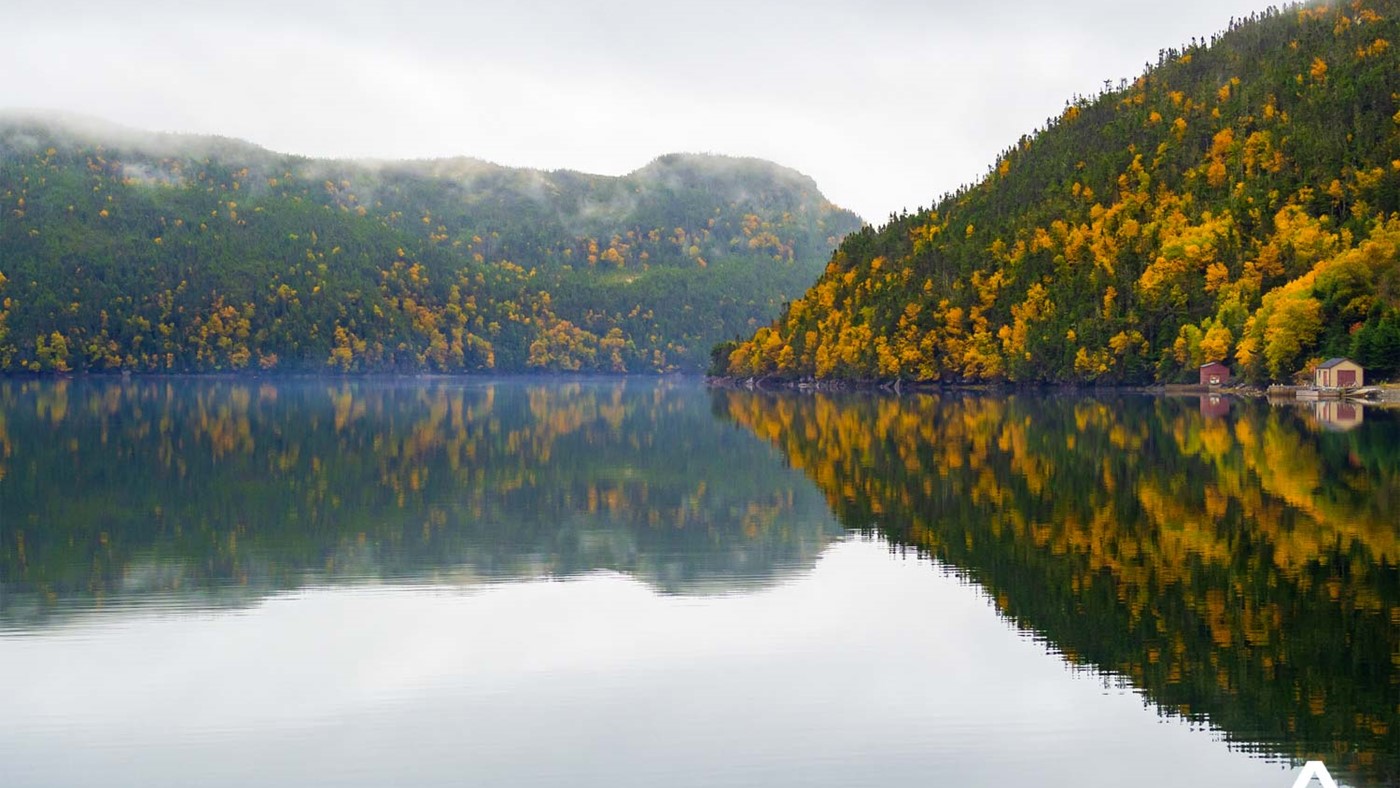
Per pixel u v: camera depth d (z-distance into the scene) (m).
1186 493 82.75
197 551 70.44
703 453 128.75
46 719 41.25
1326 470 93.31
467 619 54.00
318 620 53.94
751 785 35.69
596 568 64.94
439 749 38.56
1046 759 37.03
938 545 67.88
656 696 43.19
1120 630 49.19
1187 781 35.25
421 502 90.94
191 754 38.25
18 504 89.25
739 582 60.66
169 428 169.88
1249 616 50.25
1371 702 40.53
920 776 36.06
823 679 44.62
